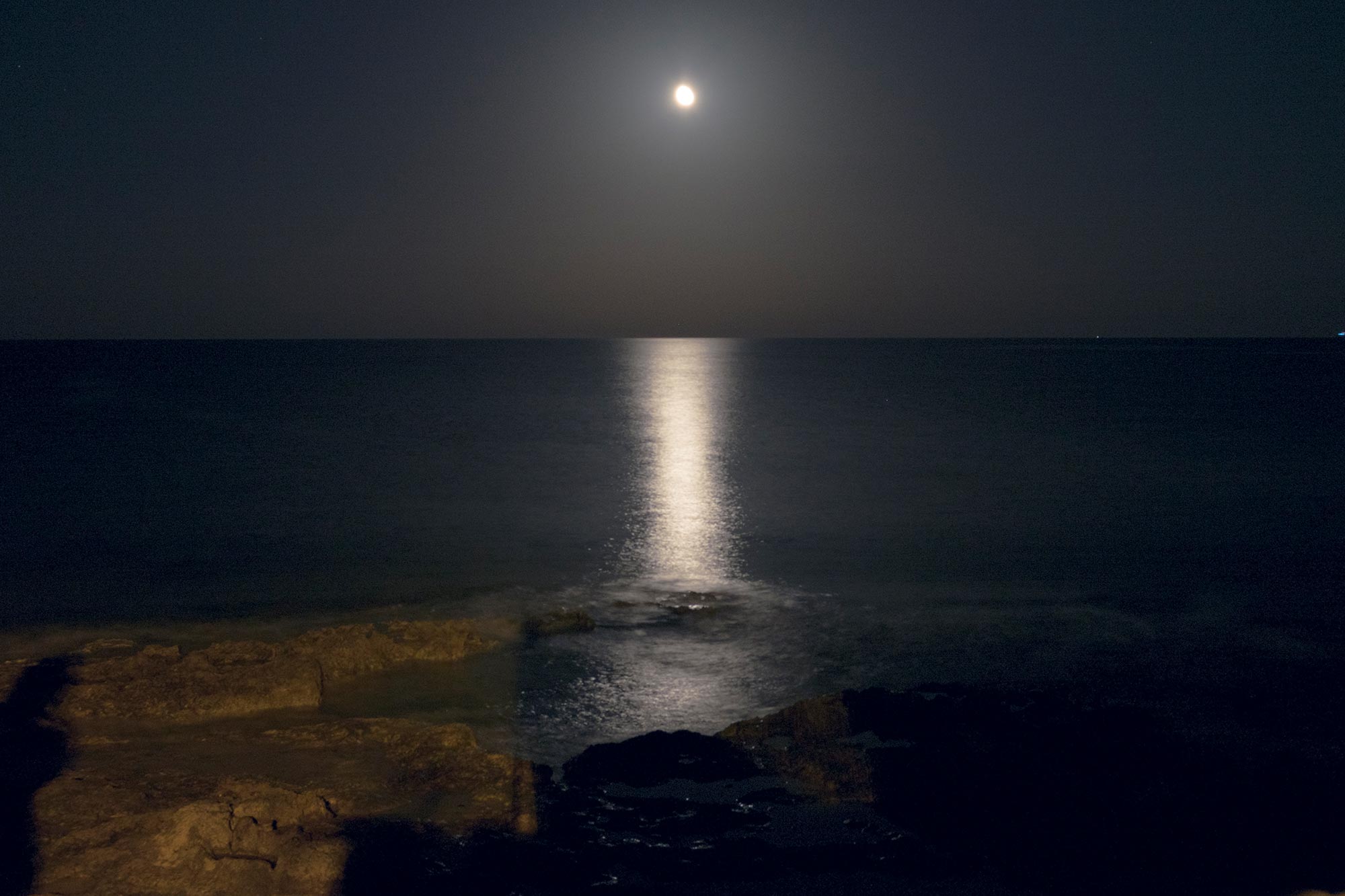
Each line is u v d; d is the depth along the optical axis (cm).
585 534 1833
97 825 607
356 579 1477
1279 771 751
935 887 579
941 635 1191
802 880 586
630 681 1009
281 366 11525
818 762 755
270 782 672
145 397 5850
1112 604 1341
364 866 573
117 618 1256
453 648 1084
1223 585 1449
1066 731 828
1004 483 2470
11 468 2662
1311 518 1992
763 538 1805
